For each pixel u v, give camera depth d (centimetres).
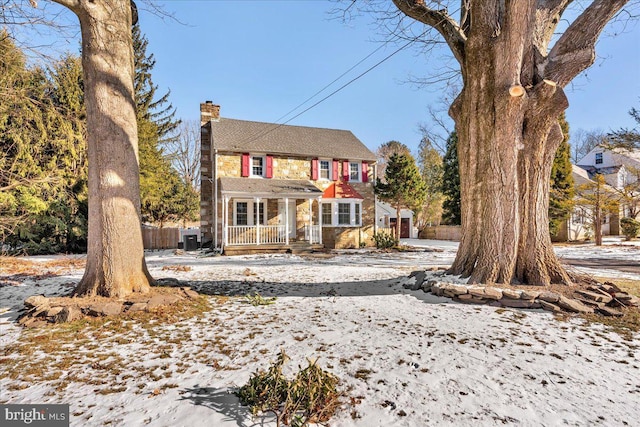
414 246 1841
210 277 806
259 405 229
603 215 1930
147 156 1972
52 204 1411
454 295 536
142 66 2323
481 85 582
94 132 508
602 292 507
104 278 504
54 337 376
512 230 565
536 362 310
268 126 1908
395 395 252
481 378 279
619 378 280
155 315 455
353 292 616
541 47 608
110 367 302
